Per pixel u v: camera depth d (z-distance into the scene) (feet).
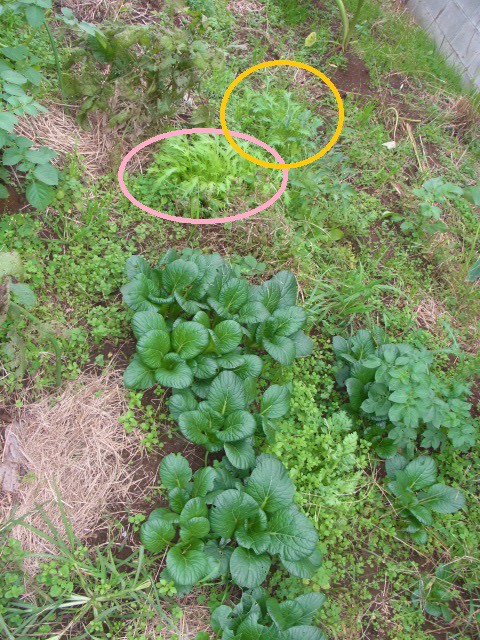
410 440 4.07
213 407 3.40
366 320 4.54
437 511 3.67
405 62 6.59
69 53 4.66
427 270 5.15
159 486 3.41
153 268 3.97
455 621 3.51
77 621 2.92
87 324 3.82
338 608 3.31
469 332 4.92
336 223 5.00
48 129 4.29
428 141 6.09
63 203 4.09
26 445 3.32
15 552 2.93
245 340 4.00
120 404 3.59
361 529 3.68
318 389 4.14
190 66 4.32
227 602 3.13
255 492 3.19
